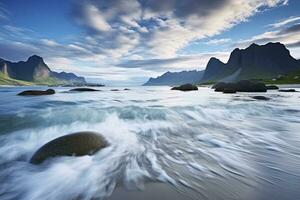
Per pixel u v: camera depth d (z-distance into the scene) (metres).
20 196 3.87
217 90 41.56
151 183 4.18
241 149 6.34
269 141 7.23
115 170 4.81
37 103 16.81
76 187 4.11
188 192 3.81
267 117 12.24
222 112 13.16
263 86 36.53
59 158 5.18
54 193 3.95
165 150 6.23
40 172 4.73
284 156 5.71
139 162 5.29
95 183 4.24
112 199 3.63
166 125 9.77
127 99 22.09
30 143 6.86
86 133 6.30
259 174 4.58
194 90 46.81
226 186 4.02
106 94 31.36
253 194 3.71
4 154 5.85
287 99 21.31
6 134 7.74
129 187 4.04
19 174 4.64
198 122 10.58
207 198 3.60
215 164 5.16
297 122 10.71
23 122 9.28
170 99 21.94
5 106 14.57
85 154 5.44
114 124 9.70
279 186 4.00
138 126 9.46
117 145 6.62
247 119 11.57
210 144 6.88
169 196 3.67
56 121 9.64
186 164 5.17
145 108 13.33
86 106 14.69
